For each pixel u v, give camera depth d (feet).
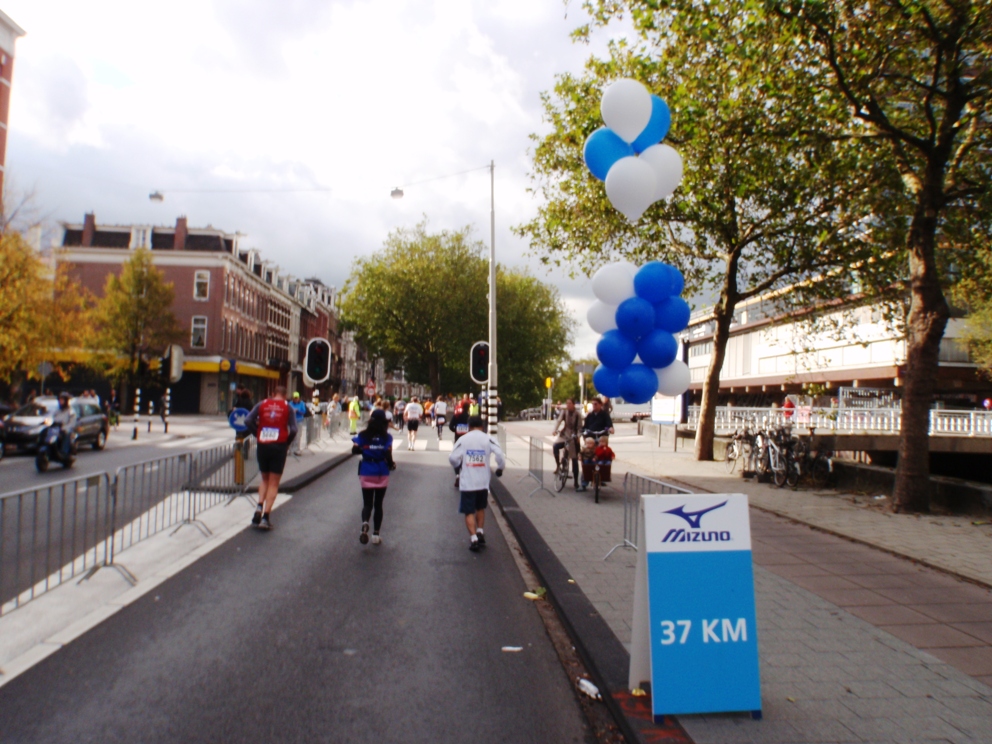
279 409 30.91
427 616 18.90
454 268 186.19
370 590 21.31
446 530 31.94
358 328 197.36
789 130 38.83
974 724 12.28
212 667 14.87
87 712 12.60
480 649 16.51
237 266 183.93
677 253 65.36
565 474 46.11
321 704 13.21
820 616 18.84
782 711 12.79
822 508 39.19
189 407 170.50
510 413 247.50
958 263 45.09
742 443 56.29
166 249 172.76
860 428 88.38
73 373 159.84
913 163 42.45
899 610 19.51
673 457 73.82
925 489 37.78
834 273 58.29
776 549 27.94
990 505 35.96
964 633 17.52
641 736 11.68
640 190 20.25
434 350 194.08
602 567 23.99
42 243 95.55
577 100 55.31
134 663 14.98
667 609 12.87
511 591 21.88
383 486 28.14
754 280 62.69
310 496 41.32
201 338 171.73
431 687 14.19
